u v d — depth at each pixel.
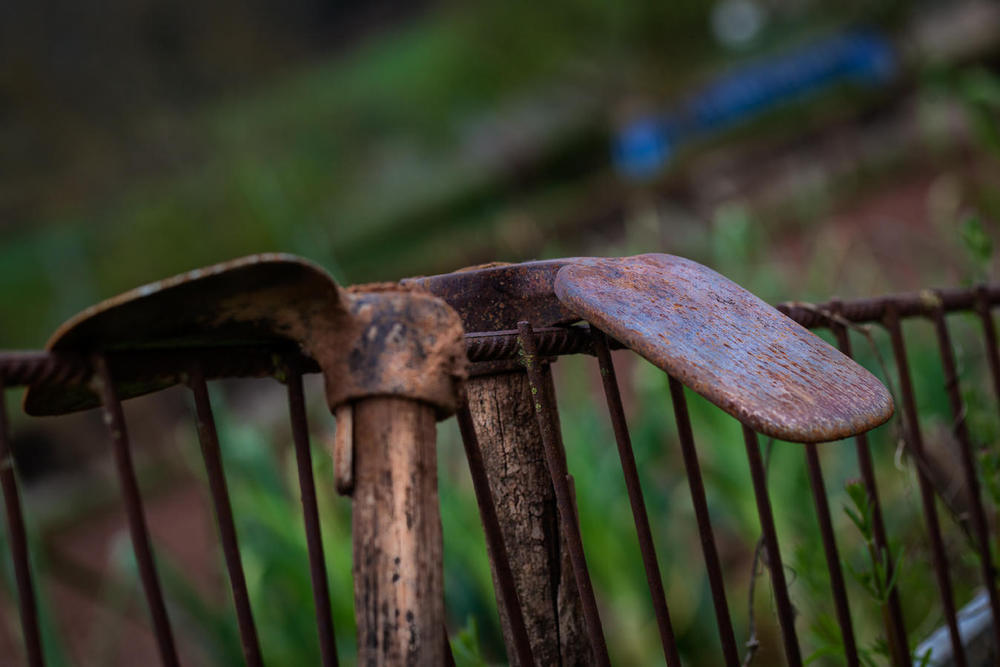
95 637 3.21
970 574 1.76
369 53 15.89
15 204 12.95
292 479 2.39
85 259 11.72
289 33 16.67
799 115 8.27
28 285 11.29
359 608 0.82
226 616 2.12
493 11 11.76
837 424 0.85
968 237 1.59
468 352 0.93
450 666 0.91
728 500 2.28
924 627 1.67
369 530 0.82
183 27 15.31
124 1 14.64
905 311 1.22
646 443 2.34
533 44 11.41
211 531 2.33
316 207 11.97
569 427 2.28
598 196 8.83
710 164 8.08
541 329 0.96
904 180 6.30
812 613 1.92
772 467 2.22
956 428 1.25
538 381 0.94
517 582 1.01
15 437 7.84
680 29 10.59
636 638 2.18
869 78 7.87
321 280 0.81
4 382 0.80
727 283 0.95
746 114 9.02
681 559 2.39
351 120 13.49
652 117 9.89
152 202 12.53
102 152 13.56
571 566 1.02
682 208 7.93
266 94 15.13
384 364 0.83
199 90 15.05
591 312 0.91
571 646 1.02
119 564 2.14
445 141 12.48
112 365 0.82
